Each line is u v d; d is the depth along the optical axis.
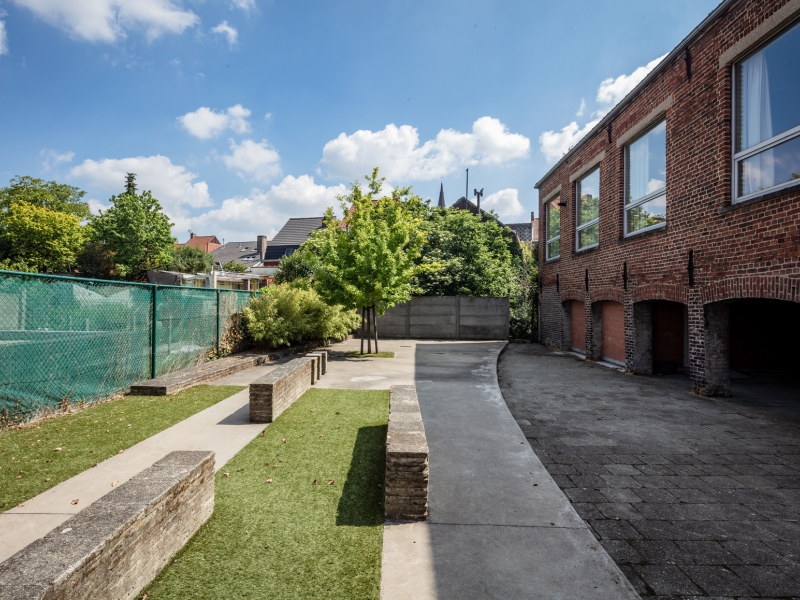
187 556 2.83
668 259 8.95
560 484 4.15
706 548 3.08
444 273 20.38
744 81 7.20
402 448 3.42
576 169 13.97
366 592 2.52
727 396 7.93
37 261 37.16
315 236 17.17
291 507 3.52
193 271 40.09
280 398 6.28
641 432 5.78
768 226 6.46
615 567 2.82
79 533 2.15
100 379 7.05
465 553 2.95
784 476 4.36
